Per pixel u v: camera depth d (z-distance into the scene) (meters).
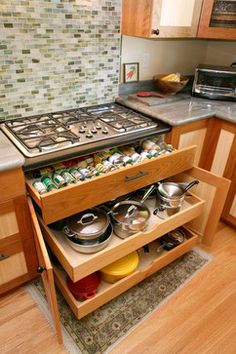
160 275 1.60
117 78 1.84
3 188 1.10
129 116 1.64
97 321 1.35
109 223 1.32
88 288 1.30
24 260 1.37
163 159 1.39
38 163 1.13
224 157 1.82
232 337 1.31
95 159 1.42
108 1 1.55
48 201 1.05
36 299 1.45
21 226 1.26
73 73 1.62
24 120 1.51
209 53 2.41
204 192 1.62
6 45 1.33
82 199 1.16
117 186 1.26
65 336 1.28
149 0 1.46
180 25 1.65
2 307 1.41
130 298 1.47
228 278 1.60
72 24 1.49
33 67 1.46
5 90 1.42
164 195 1.45
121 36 1.79
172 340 1.29
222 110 1.78
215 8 1.67
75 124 1.49
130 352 1.23
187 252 1.76
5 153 1.10
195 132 1.75
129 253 1.40
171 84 1.91
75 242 1.22
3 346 1.25
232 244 1.85
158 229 1.37
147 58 2.04
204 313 1.41
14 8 1.28
